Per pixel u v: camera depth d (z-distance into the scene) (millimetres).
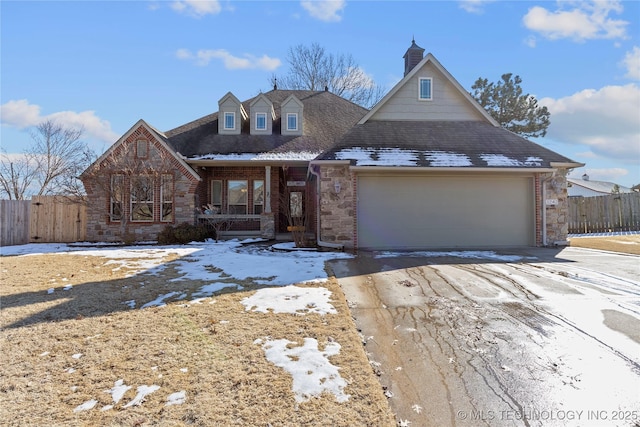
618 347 3906
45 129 23234
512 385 3246
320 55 30750
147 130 14141
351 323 4559
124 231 13430
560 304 5250
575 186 38344
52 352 3818
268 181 15180
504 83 26969
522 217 11586
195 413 2775
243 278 6781
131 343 4004
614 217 15406
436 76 13156
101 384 3217
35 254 10016
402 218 11328
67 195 14297
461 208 11438
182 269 7711
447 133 12523
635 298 5484
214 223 14695
